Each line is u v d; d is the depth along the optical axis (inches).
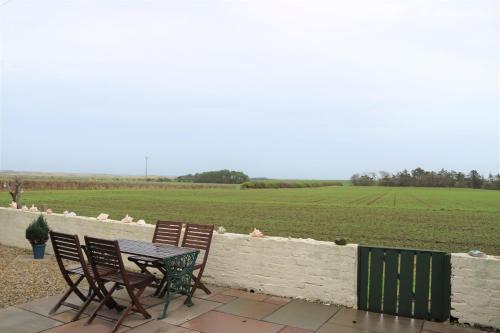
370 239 678.5
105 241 216.2
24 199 1614.2
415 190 3649.1
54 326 214.8
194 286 256.5
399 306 235.1
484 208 1443.2
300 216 1087.6
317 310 243.0
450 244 629.6
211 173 5575.8
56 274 330.3
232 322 222.4
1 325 215.5
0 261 386.0
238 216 1063.6
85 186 3046.3
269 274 274.7
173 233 299.3
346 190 3570.4
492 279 215.3
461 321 222.7
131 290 220.1
